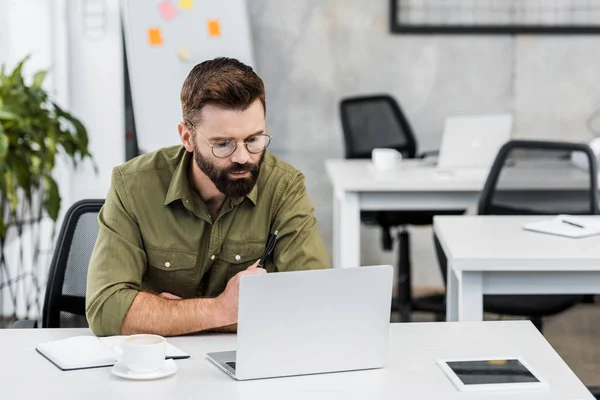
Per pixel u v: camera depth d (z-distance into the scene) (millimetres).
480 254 2639
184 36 5199
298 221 2250
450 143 4539
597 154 4449
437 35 5613
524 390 1707
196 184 2197
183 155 2232
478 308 2680
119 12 5324
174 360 1873
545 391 1704
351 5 5598
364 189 4086
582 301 3363
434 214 4812
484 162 4535
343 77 5660
